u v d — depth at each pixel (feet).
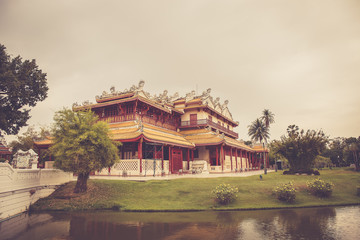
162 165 116.16
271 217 53.72
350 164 263.49
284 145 122.11
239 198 71.15
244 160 212.23
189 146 137.18
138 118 122.72
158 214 58.03
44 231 44.80
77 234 42.63
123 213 59.62
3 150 107.86
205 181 89.81
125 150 118.42
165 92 167.43
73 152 66.85
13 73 84.17
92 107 129.49
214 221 50.49
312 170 117.29
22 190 62.23
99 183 82.99
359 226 45.96
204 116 166.61
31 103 94.27
